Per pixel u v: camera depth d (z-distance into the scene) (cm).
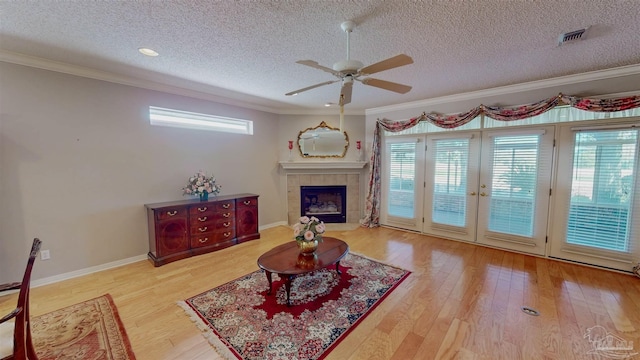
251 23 201
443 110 431
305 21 197
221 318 221
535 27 204
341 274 305
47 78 277
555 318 219
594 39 224
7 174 260
